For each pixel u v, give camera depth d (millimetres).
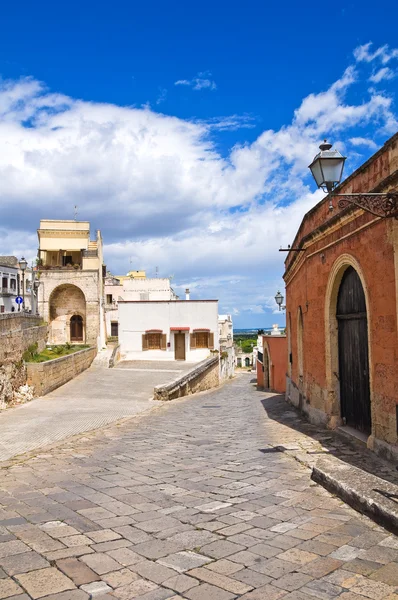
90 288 41062
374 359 7852
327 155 6750
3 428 12453
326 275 10508
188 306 38156
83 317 42250
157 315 38188
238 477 7070
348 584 3748
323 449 8594
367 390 8953
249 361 78375
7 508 5711
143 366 33281
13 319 19203
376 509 5086
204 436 11109
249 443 9906
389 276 7234
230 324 76188
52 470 7730
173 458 8602
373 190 7336
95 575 3941
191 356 37781
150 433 11594
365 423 9094
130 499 6043
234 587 3730
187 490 6441
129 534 4828
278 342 25844
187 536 4766
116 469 7758
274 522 5145
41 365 19812
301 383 14414
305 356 12945
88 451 9352
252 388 30203
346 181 9062
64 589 3707
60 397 19578
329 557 4238
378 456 7668
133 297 54969
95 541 4648
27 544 4578
